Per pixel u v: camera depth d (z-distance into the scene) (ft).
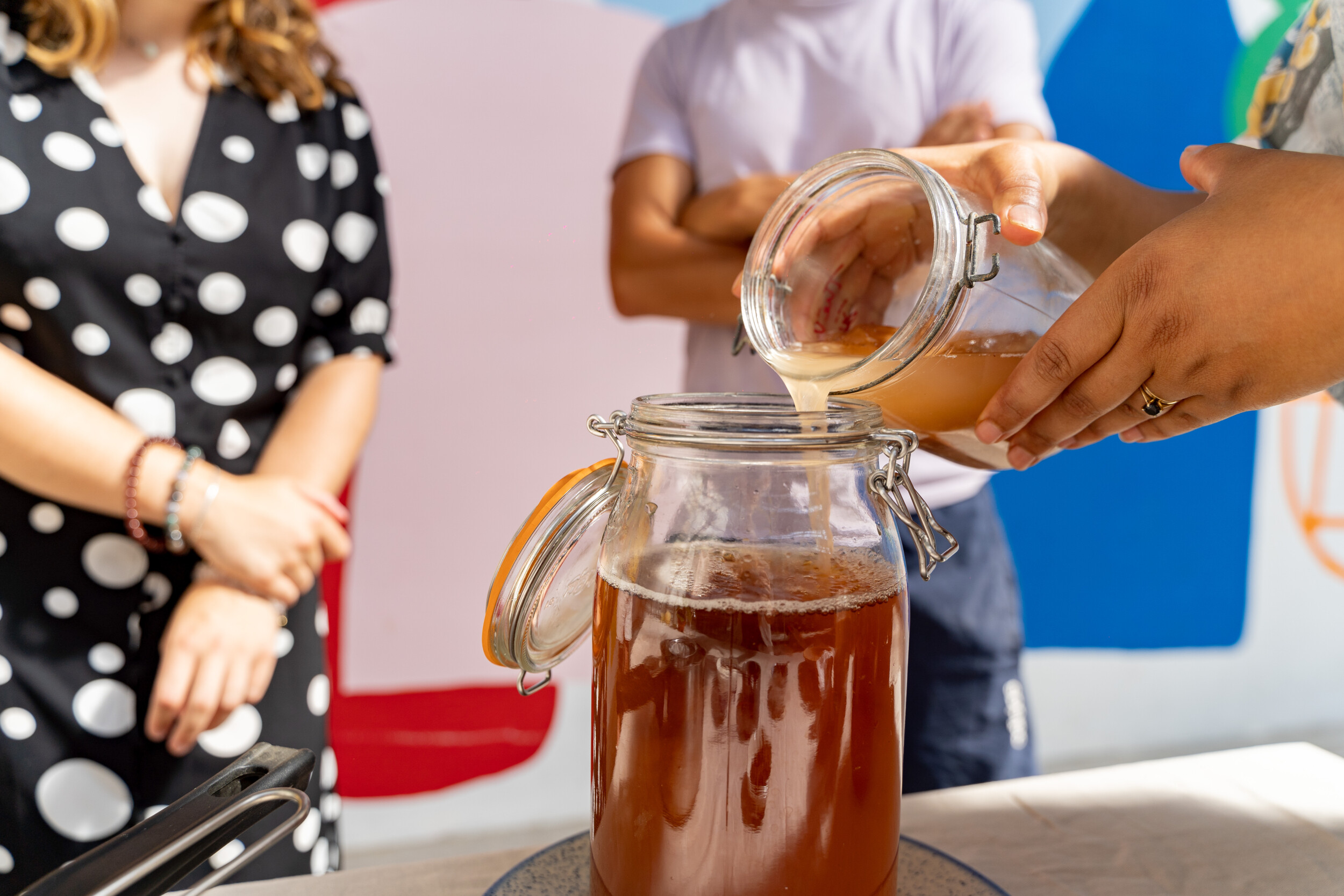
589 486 1.43
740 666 1.21
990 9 3.78
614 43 5.45
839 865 1.27
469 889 1.61
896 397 1.59
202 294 2.93
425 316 5.32
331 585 5.38
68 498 2.65
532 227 5.45
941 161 1.76
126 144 2.94
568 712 6.05
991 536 3.84
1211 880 1.62
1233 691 7.34
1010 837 1.77
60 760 2.79
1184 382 1.51
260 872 2.83
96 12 2.74
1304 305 1.32
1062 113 5.99
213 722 2.79
